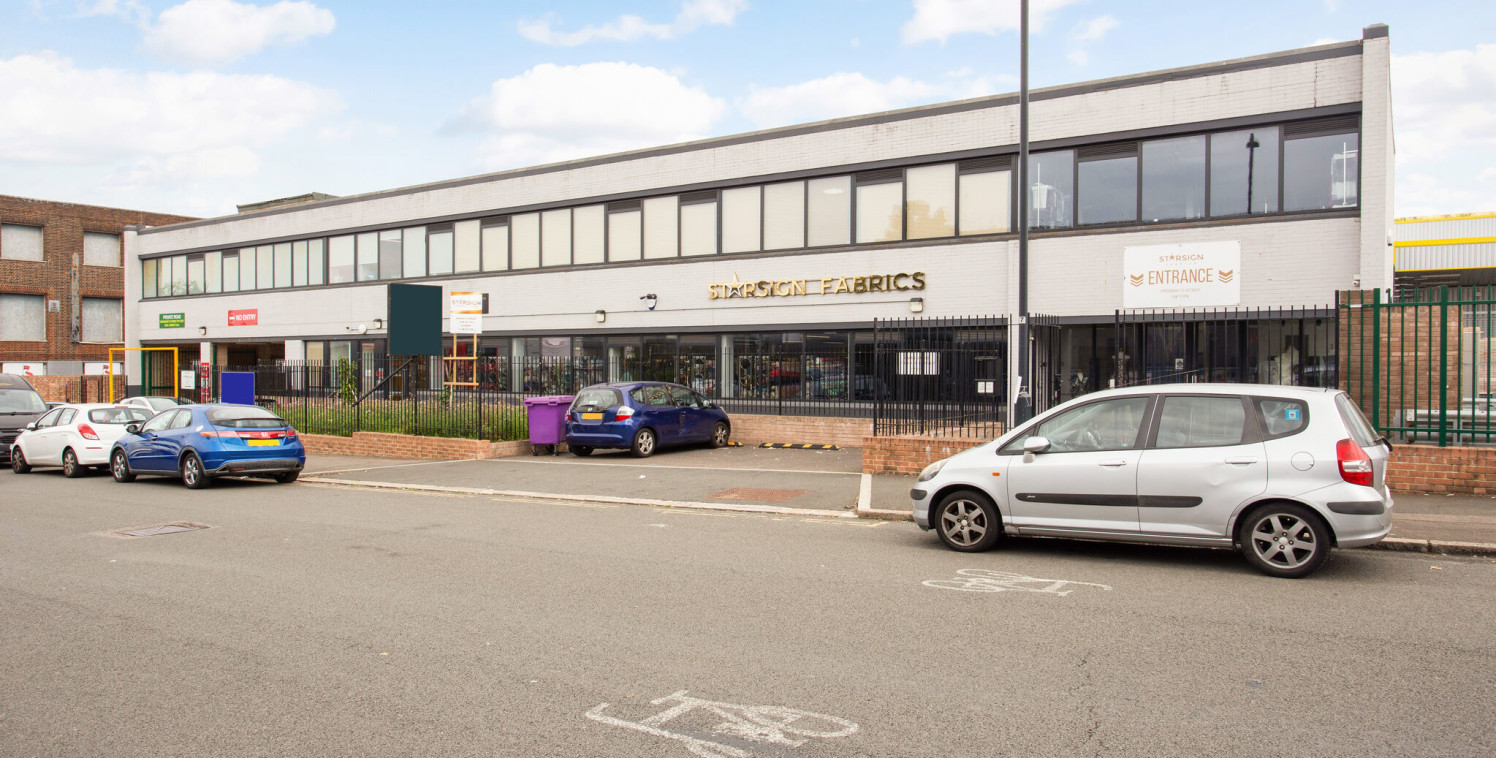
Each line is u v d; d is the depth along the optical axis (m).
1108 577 7.39
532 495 13.10
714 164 21.84
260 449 14.95
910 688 4.84
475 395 20.50
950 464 8.72
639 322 23.03
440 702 4.73
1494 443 11.02
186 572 7.95
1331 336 15.31
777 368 20.98
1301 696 4.64
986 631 5.88
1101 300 17.22
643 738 4.23
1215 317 14.41
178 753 4.13
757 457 17.30
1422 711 4.43
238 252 32.16
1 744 4.25
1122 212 17.09
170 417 15.82
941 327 17.06
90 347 42.88
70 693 4.93
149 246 34.97
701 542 9.23
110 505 12.72
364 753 4.10
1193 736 4.16
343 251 29.19
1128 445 7.88
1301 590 6.85
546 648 5.63
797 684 4.93
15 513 11.95
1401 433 11.38
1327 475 7.11
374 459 19.03
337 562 8.34
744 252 21.39
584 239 24.08
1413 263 29.19
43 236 41.41
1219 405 7.65
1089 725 4.31
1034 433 8.40
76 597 7.05
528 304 25.03
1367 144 14.94
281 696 4.84
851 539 9.34
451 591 7.15
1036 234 17.80
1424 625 5.89
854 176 20.02
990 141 18.31
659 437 18.08
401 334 21.89
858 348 19.94
